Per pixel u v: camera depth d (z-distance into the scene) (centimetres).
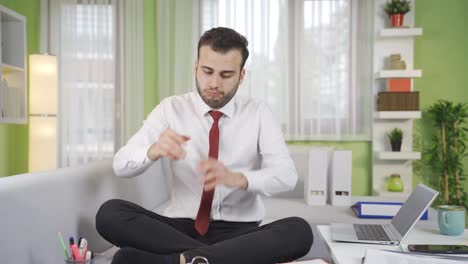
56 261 153
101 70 440
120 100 442
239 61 179
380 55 421
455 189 414
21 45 365
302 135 430
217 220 190
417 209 157
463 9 433
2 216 126
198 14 436
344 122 430
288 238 155
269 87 432
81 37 440
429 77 437
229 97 184
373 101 421
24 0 436
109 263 139
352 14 424
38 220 143
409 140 420
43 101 384
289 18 431
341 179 283
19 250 133
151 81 449
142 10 441
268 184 175
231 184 159
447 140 416
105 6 439
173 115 199
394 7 408
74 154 440
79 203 172
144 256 131
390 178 409
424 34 436
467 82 434
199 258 125
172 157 160
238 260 142
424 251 137
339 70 427
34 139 385
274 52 431
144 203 259
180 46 438
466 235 171
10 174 421
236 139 196
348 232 165
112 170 213
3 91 337
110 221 156
